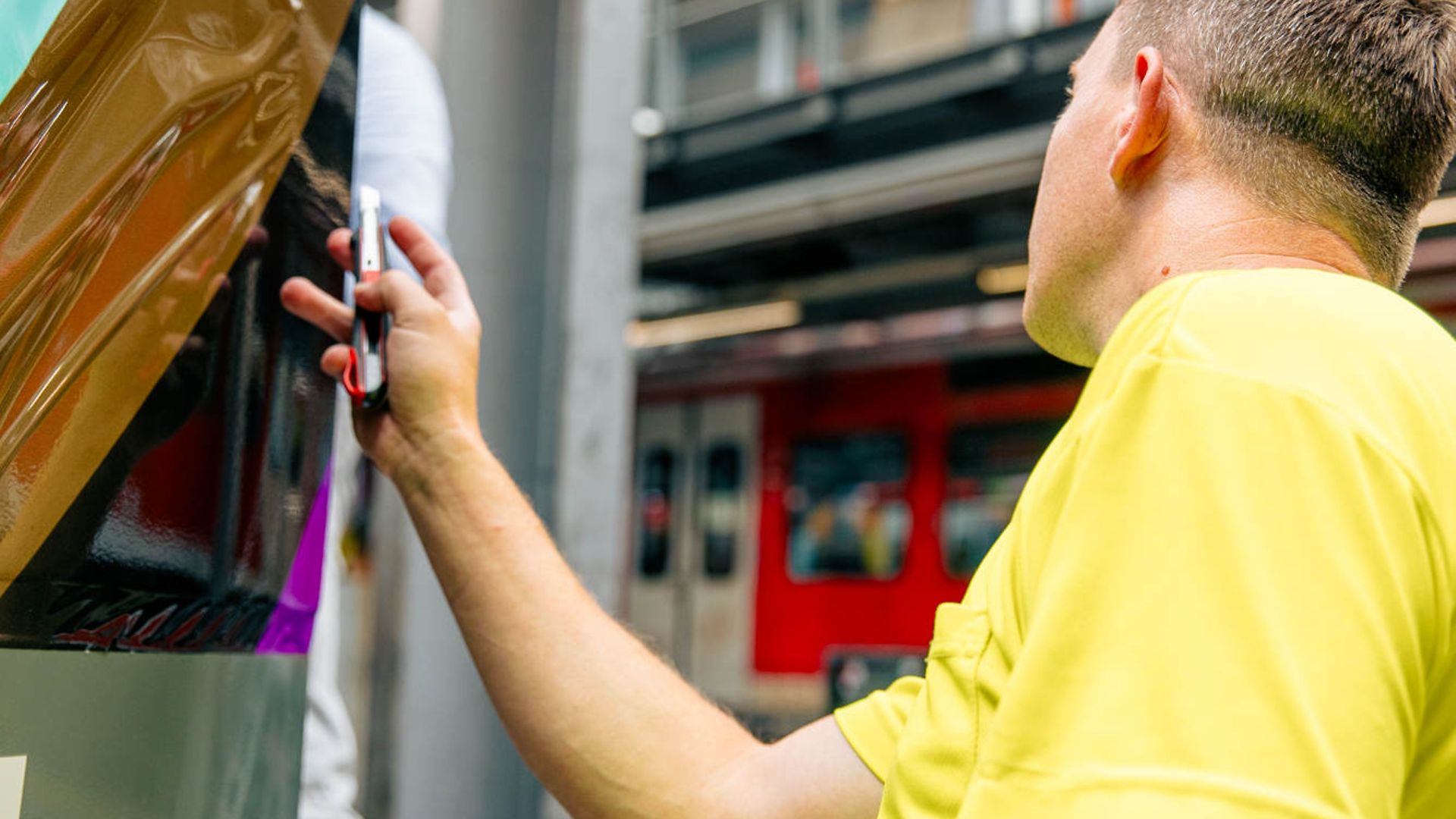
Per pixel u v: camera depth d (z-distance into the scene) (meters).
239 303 0.75
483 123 2.96
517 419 2.96
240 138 0.73
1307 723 0.44
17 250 0.62
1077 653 0.50
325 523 0.86
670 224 10.60
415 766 2.78
